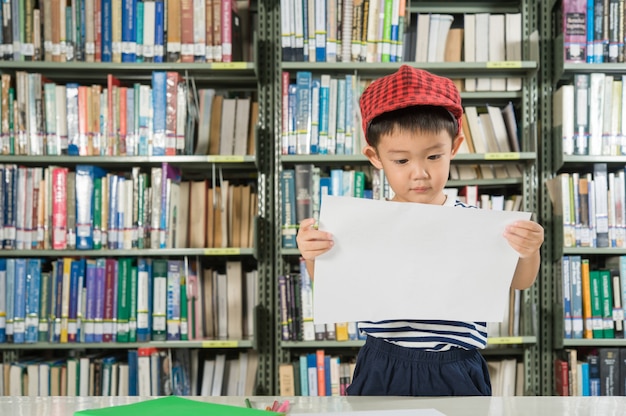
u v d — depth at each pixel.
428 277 0.85
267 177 2.32
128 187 2.24
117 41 2.26
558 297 2.24
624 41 2.23
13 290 2.21
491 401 0.82
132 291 2.22
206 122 2.34
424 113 0.98
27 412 0.78
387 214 0.85
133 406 0.74
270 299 2.29
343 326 2.24
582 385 2.19
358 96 2.31
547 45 2.34
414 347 1.00
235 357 2.38
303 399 0.85
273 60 2.33
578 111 2.23
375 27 2.27
